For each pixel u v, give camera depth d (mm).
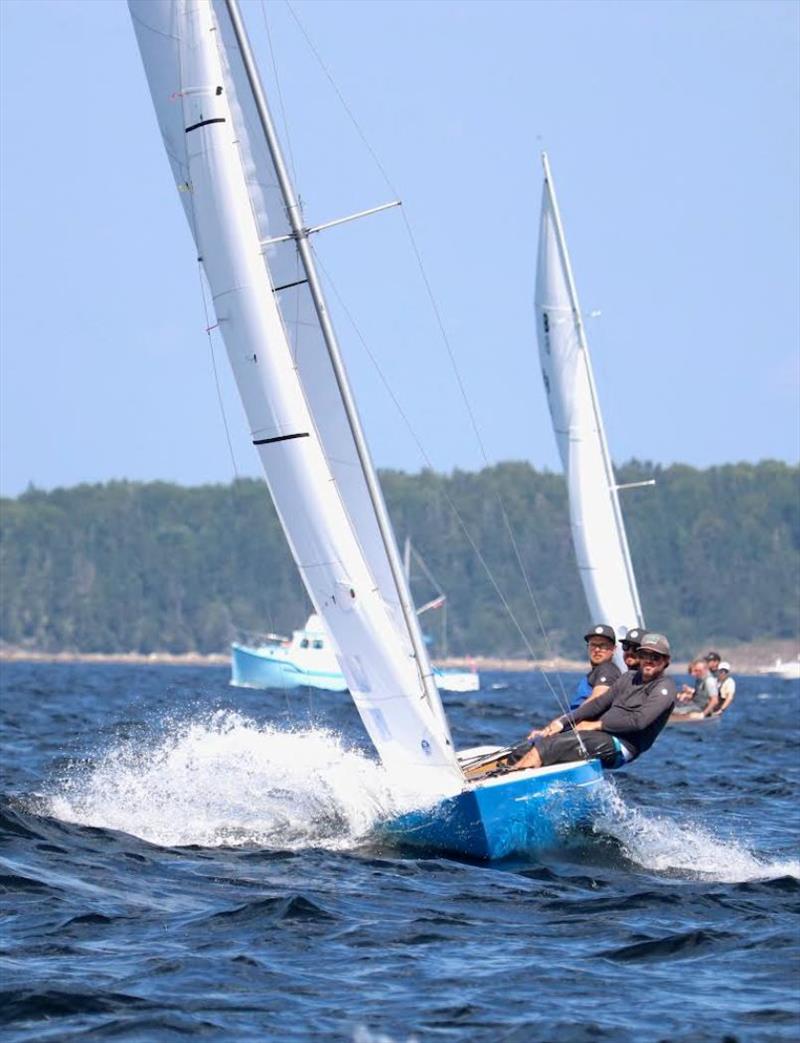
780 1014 27328
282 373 45469
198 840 43344
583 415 109750
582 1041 25812
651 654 46469
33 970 29062
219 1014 26953
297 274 47281
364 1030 26297
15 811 44344
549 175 109438
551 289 110062
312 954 31125
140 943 31500
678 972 30219
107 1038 25609
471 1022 26781
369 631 44562
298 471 45406
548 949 32000
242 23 46719
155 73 46781
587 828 45125
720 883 39719
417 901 36469
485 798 42281
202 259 46500
